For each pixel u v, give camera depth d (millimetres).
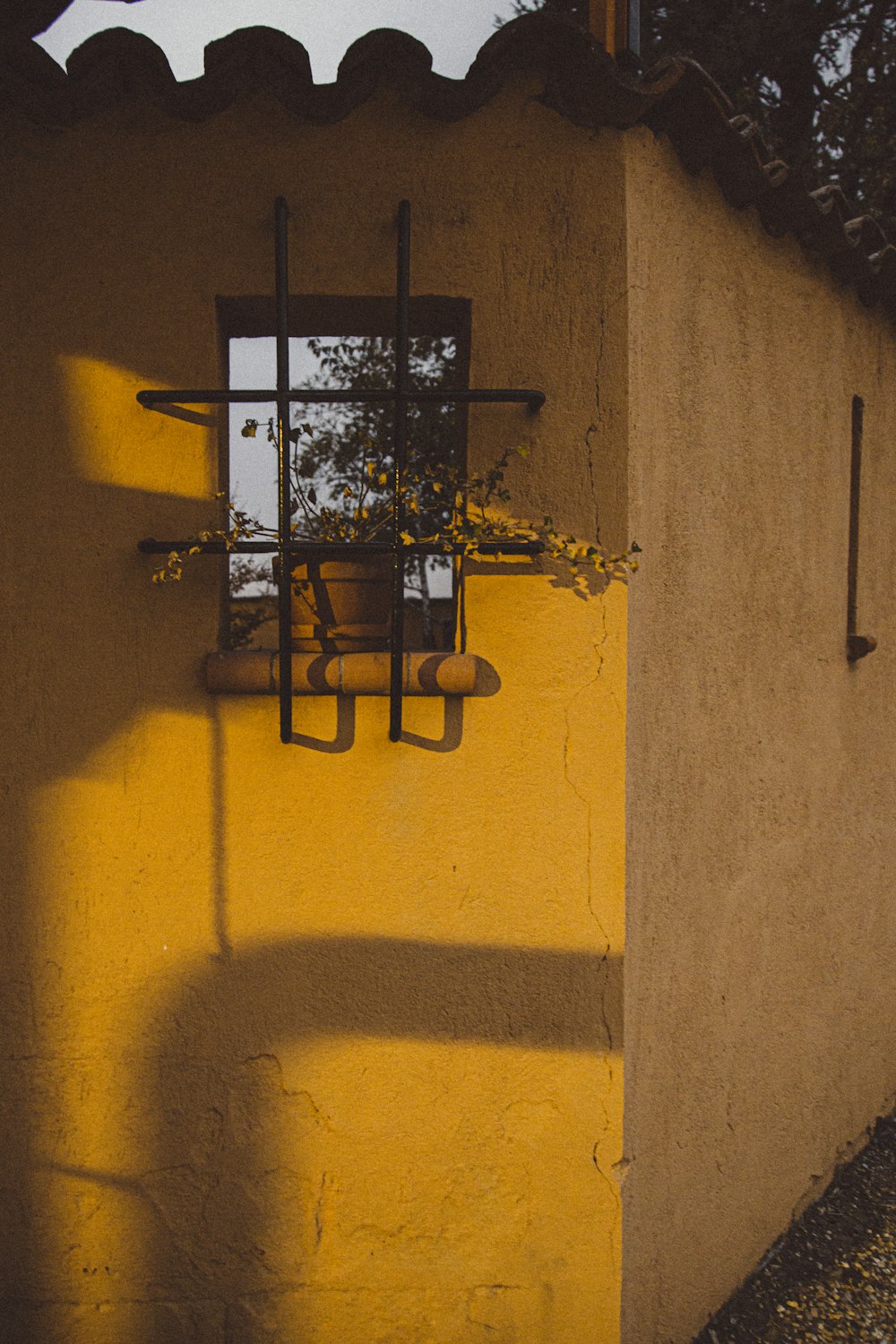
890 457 4176
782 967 3506
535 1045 2645
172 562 2473
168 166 2533
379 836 2611
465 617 2594
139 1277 2666
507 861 2619
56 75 2330
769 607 3322
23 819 2605
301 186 2527
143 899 2621
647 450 2670
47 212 2533
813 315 3488
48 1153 2650
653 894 2781
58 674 2588
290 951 2627
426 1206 2656
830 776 3783
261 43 2305
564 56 2404
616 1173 2656
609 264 2557
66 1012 2631
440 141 2537
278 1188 2654
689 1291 3039
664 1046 2859
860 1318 3184
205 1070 2645
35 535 2570
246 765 2598
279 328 2418
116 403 2551
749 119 2709
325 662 2521
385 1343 2672
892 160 7199
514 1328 2678
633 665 2645
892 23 7836
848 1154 4062
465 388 2684
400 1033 2637
